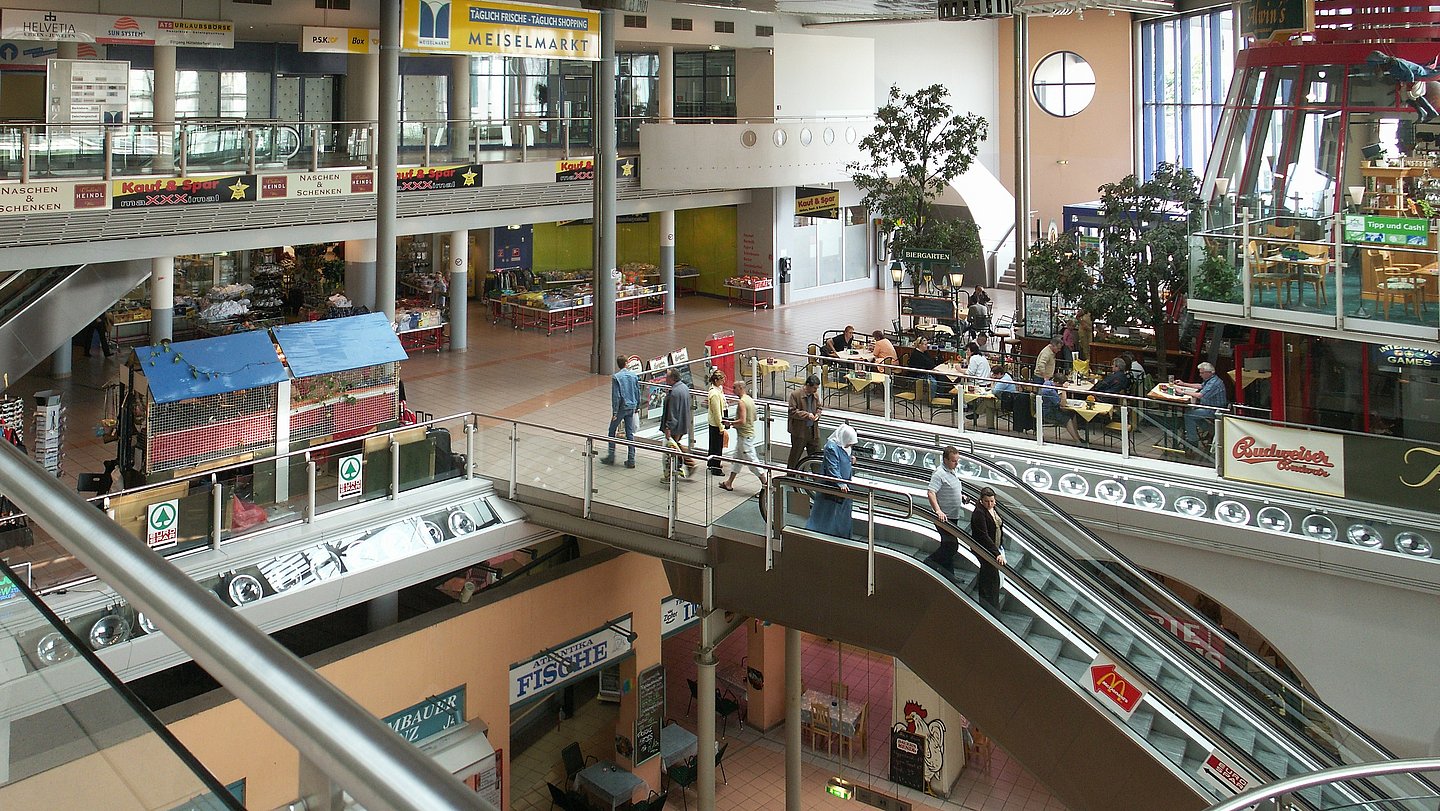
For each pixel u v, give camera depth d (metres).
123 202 17.52
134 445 12.78
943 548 11.94
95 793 1.41
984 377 18.94
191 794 1.30
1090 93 33.88
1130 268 21.36
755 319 29.56
